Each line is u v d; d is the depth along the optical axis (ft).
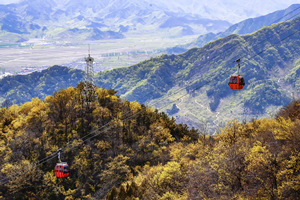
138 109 413.18
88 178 285.84
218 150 163.43
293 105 214.90
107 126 351.46
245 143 158.61
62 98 404.77
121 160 287.07
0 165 279.49
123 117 389.19
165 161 280.10
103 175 269.85
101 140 332.39
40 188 264.52
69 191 267.18
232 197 113.80
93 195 265.54
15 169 262.47
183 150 269.44
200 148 222.07
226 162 131.03
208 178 144.66
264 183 108.27
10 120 399.65
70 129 357.20
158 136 352.28
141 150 318.04
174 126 399.44
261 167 111.55
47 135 331.16
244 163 127.34
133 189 181.16
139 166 285.43
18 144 309.42
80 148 317.22
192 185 151.33
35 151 308.40
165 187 170.40
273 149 126.93
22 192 261.44
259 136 167.43
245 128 201.26
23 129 352.49
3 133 349.82
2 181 257.14
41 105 389.60
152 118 408.46
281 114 216.74
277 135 134.41
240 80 116.16
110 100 453.99
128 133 357.00
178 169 174.40
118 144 325.21
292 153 107.86
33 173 264.93
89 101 421.18
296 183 98.48
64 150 310.04
